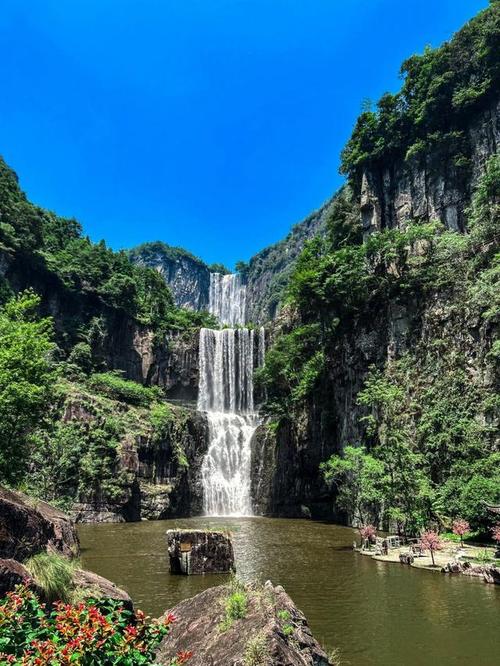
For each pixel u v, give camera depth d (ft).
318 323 188.65
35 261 228.63
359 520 139.44
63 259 252.21
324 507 170.09
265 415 217.36
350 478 138.82
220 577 68.39
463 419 114.52
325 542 108.37
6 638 18.60
